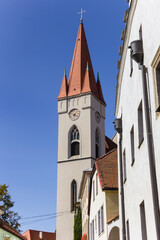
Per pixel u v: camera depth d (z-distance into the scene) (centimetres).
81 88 7706
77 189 6931
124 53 1686
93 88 7831
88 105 7488
